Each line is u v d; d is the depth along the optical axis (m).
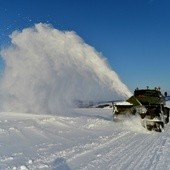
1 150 8.68
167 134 14.81
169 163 8.31
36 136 11.16
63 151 9.18
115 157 8.87
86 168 7.50
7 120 14.31
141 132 15.34
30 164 7.54
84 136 12.38
